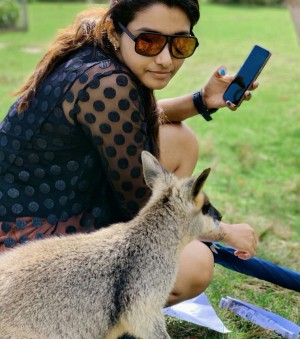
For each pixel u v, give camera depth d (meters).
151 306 1.15
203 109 1.49
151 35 1.18
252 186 2.55
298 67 5.38
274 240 2.01
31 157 1.22
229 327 1.47
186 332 1.45
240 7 10.54
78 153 1.22
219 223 1.28
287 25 8.16
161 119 1.38
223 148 3.11
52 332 1.09
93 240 1.16
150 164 1.20
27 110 1.21
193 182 1.19
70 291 1.10
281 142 3.25
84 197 1.25
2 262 1.15
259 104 4.10
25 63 5.40
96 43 1.24
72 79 1.18
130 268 1.13
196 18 1.24
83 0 11.19
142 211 1.21
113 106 1.18
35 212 1.24
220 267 1.75
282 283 1.48
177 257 1.20
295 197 2.44
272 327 1.45
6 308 1.08
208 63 5.45
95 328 1.12
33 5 10.64
